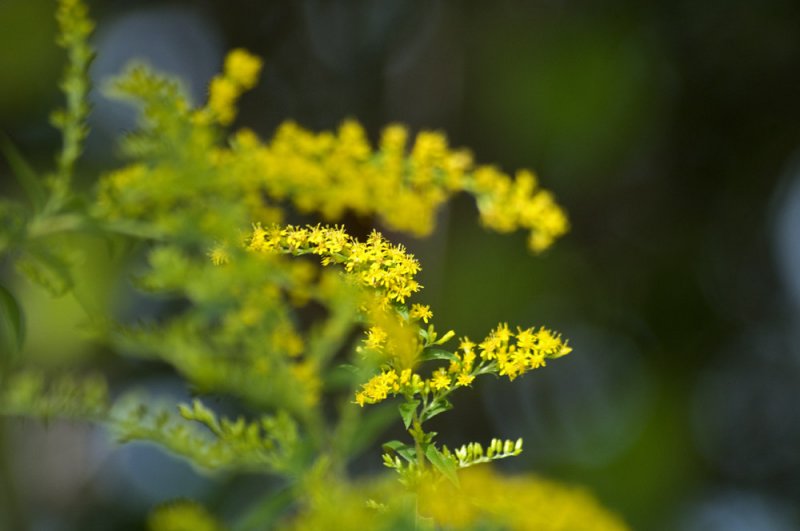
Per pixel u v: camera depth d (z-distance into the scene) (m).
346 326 2.44
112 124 6.66
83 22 2.51
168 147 2.48
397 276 1.63
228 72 2.54
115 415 2.27
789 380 7.86
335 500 1.80
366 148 2.63
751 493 7.60
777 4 7.68
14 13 6.91
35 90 7.00
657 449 7.36
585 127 7.23
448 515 1.65
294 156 2.55
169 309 6.13
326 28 8.27
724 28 7.70
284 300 2.47
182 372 2.42
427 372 4.82
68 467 6.59
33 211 2.45
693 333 7.90
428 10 8.03
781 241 7.98
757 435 7.75
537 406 7.65
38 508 6.52
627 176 7.79
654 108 7.45
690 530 7.23
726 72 7.84
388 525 1.63
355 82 8.21
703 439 7.60
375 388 1.60
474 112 7.65
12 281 6.02
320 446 2.19
